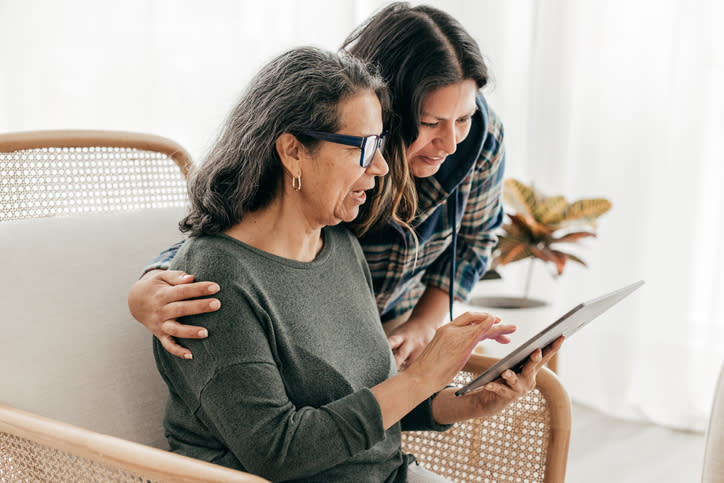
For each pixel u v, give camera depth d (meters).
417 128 1.12
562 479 1.19
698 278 2.49
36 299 1.12
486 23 2.65
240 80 2.72
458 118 1.15
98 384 1.13
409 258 1.31
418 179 1.29
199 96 2.70
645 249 2.54
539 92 2.62
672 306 2.53
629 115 2.50
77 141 1.33
